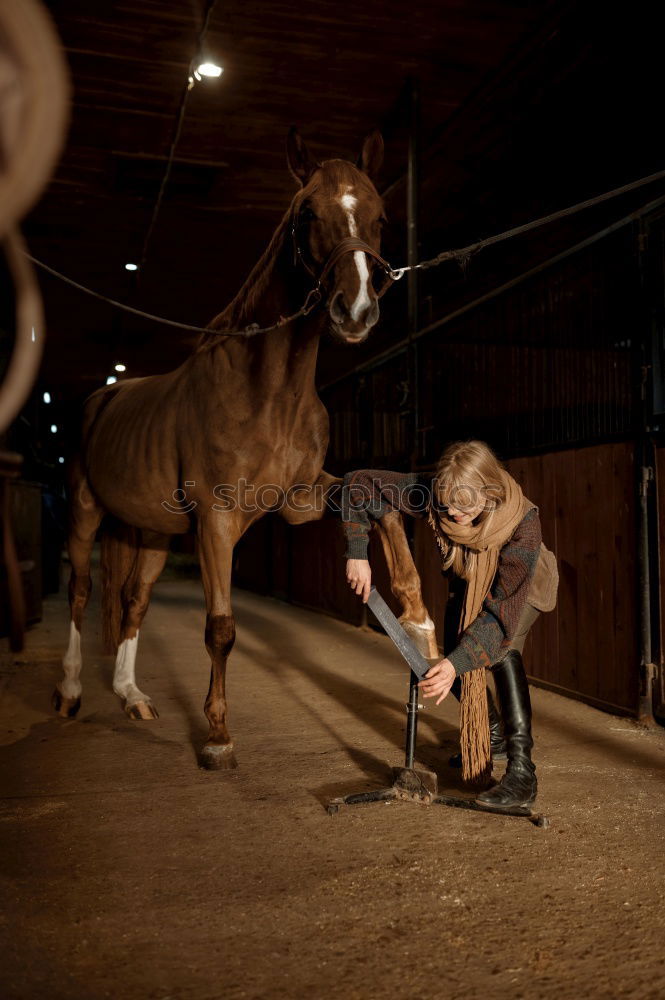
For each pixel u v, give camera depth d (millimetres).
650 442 3359
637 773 2701
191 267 9617
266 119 6254
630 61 5324
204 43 5191
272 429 2775
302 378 2773
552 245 7594
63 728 3332
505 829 2176
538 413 4281
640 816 2279
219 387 2801
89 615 7371
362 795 2389
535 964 1487
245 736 3215
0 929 1637
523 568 2160
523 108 5992
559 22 5008
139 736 3207
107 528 3842
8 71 501
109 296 10664
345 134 6520
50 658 5070
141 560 3682
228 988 1417
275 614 7633
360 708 3729
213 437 2791
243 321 2838
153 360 14203
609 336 3693
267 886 1830
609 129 5973
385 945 1562
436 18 5082
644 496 3369
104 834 2160
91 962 1507
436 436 5406
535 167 6750
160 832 2172
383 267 2523
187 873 1906
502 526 2174
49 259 9344
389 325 9852
